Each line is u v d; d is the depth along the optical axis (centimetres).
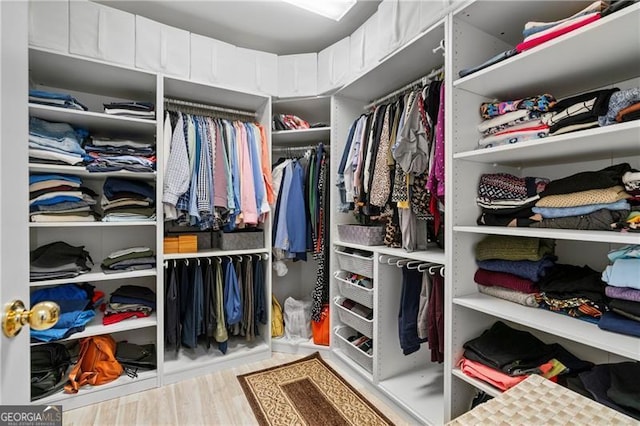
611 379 97
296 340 235
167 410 163
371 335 185
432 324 151
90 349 180
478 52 137
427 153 152
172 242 202
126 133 211
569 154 119
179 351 215
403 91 189
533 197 120
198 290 200
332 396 176
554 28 98
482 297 134
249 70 215
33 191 169
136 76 186
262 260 231
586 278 110
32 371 160
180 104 217
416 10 146
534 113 116
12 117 61
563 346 133
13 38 61
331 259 222
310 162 237
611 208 99
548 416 86
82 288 194
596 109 96
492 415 88
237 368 208
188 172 187
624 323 91
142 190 198
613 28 84
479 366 124
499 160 136
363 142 193
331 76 211
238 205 206
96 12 168
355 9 194
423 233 176
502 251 128
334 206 222
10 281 60
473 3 120
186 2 188
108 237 217
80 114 169
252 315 219
